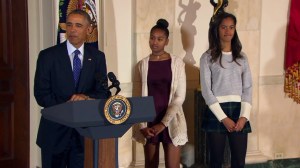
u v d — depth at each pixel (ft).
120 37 14.80
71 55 10.38
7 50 13.69
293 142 16.90
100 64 10.63
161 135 12.87
